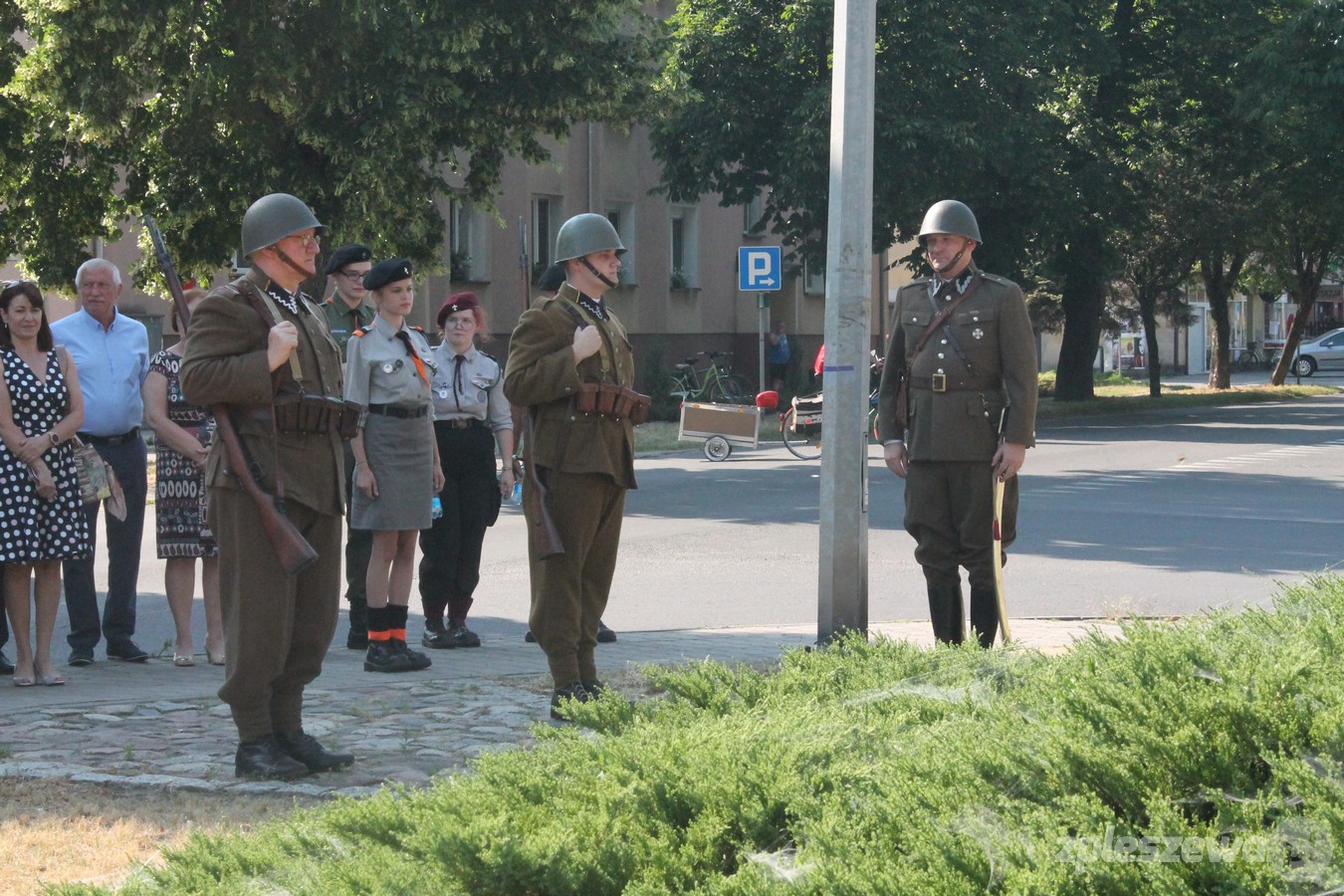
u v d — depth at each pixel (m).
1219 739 2.77
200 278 21.69
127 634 8.35
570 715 3.96
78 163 21.94
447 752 5.70
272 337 5.18
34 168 21.53
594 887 2.84
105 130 19.98
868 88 7.47
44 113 21.20
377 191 19.89
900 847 2.69
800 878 2.62
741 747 3.29
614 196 36.12
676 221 38.81
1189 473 19.38
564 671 6.25
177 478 7.98
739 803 3.02
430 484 7.71
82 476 7.51
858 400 7.51
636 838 2.95
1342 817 2.39
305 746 5.46
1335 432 27.41
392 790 3.76
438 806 3.17
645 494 17.73
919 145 29.47
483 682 7.20
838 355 7.52
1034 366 6.78
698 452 24.72
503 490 8.80
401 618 7.71
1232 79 35.41
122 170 24.92
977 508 6.84
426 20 19.92
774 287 23.38
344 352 7.88
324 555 5.53
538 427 6.23
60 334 8.23
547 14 20.75
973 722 3.29
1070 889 2.40
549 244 35.09
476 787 3.28
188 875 3.28
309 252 5.43
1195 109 37.31
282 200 5.38
